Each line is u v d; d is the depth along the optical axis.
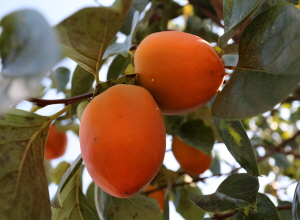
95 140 0.44
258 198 0.56
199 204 0.55
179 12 0.85
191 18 0.86
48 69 0.36
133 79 0.49
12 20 0.38
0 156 0.47
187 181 0.76
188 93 0.48
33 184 0.48
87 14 0.44
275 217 0.55
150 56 0.48
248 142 0.52
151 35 0.50
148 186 0.74
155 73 0.48
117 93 0.46
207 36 0.85
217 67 0.48
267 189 1.10
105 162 0.44
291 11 0.46
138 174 0.44
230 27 0.52
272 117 1.29
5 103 0.36
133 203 0.58
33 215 0.48
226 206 0.54
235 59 0.70
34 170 0.49
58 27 0.44
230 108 0.46
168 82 0.48
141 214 0.58
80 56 0.49
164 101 0.49
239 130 0.53
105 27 0.45
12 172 0.48
